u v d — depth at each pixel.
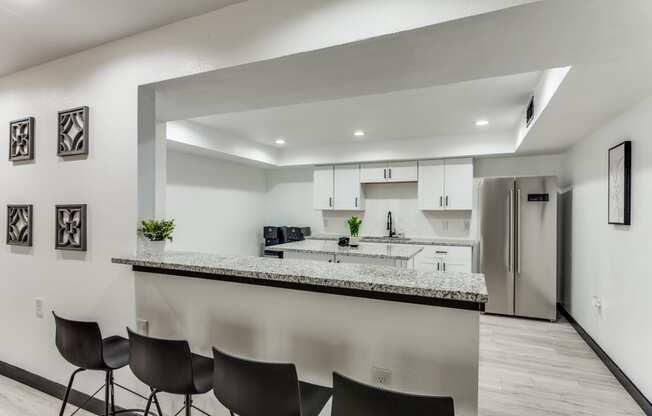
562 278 4.23
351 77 1.81
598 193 3.03
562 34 1.36
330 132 4.47
